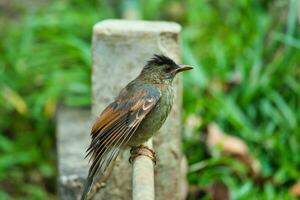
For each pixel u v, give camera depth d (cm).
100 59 920
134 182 745
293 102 1293
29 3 1723
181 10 1605
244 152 1188
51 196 1291
